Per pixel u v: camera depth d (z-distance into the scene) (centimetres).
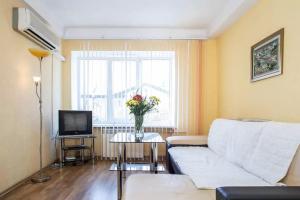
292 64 230
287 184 173
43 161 390
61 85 473
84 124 441
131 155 468
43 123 389
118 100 475
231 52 396
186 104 470
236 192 114
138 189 173
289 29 235
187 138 380
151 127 475
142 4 362
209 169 230
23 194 282
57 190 296
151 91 478
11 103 293
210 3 358
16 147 305
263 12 288
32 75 349
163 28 468
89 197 275
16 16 297
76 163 430
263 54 285
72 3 360
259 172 203
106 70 479
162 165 421
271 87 270
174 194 164
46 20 385
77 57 482
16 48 306
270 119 272
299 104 221
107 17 416
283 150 182
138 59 480
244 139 243
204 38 470
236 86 375
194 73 470
